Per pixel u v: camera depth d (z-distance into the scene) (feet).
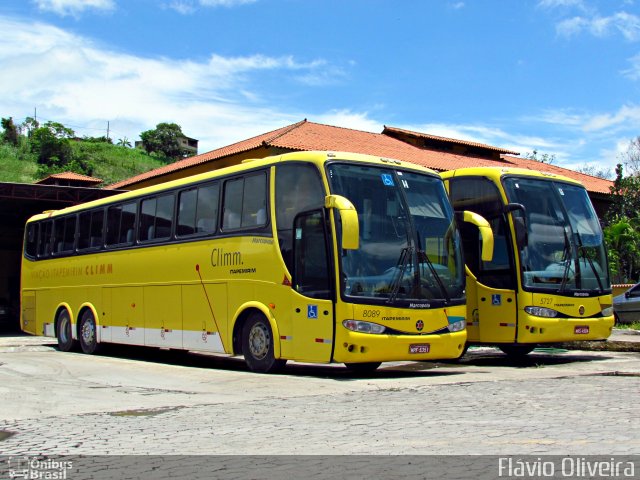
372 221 38.27
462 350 40.75
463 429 23.44
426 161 116.98
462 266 41.68
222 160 113.09
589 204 50.67
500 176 47.57
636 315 73.82
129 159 266.16
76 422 26.07
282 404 29.43
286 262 39.34
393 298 37.65
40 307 67.15
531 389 33.45
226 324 43.42
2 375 41.73
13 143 246.88
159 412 28.07
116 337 55.36
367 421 25.16
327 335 36.58
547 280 46.26
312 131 116.37
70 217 63.98
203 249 46.06
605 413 26.40
